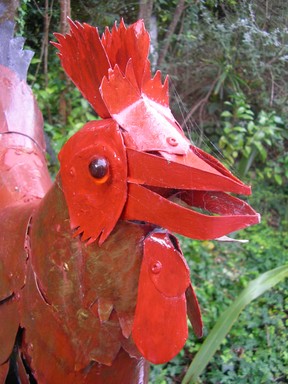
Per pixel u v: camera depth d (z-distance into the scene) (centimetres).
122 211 44
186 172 41
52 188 50
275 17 96
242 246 137
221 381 103
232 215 41
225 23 105
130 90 45
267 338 113
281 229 144
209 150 108
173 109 121
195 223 41
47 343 52
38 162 80
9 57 92
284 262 131
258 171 143
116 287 47
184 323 46
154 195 43
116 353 50
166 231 46
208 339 92
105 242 46
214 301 119
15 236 57
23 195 73
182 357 108
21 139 81
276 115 134
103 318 48
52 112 131
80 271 48
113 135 44
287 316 121
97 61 46
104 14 112
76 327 50
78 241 48
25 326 54
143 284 46
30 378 57
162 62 121
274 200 148
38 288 52
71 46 48
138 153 43
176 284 45
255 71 116
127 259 46
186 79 127
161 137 43
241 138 131
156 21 123
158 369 103
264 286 94
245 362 107
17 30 103
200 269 126
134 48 46
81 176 46
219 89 133
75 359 51
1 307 57
